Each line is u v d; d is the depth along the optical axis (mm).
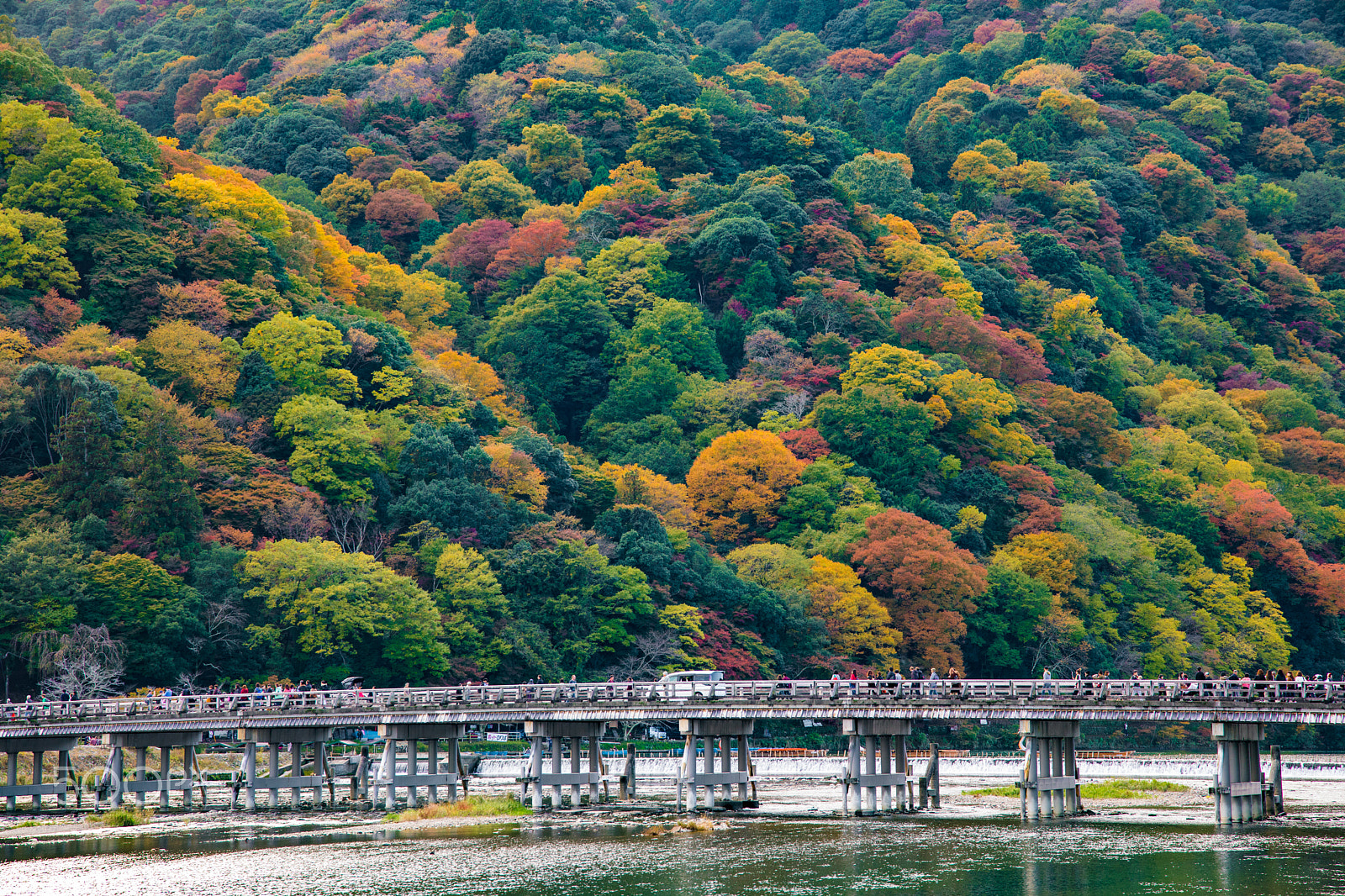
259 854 70125
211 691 108750
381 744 125562
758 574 152750
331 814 85812
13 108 173625
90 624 113562
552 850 70250
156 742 91062
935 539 155625
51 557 113938
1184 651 165500
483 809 84938
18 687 114500
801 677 144250
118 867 66875
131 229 169500
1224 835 71438
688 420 193750
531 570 136500
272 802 89125
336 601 119500
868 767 82625
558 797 85688
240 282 175375
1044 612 158625
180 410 141125
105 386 133750
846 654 147250
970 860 65438
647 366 198125
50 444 134875
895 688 78625
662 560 143625
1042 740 76688
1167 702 70500
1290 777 112812
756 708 79688
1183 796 97375
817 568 151875
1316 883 58656
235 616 118312
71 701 93188
